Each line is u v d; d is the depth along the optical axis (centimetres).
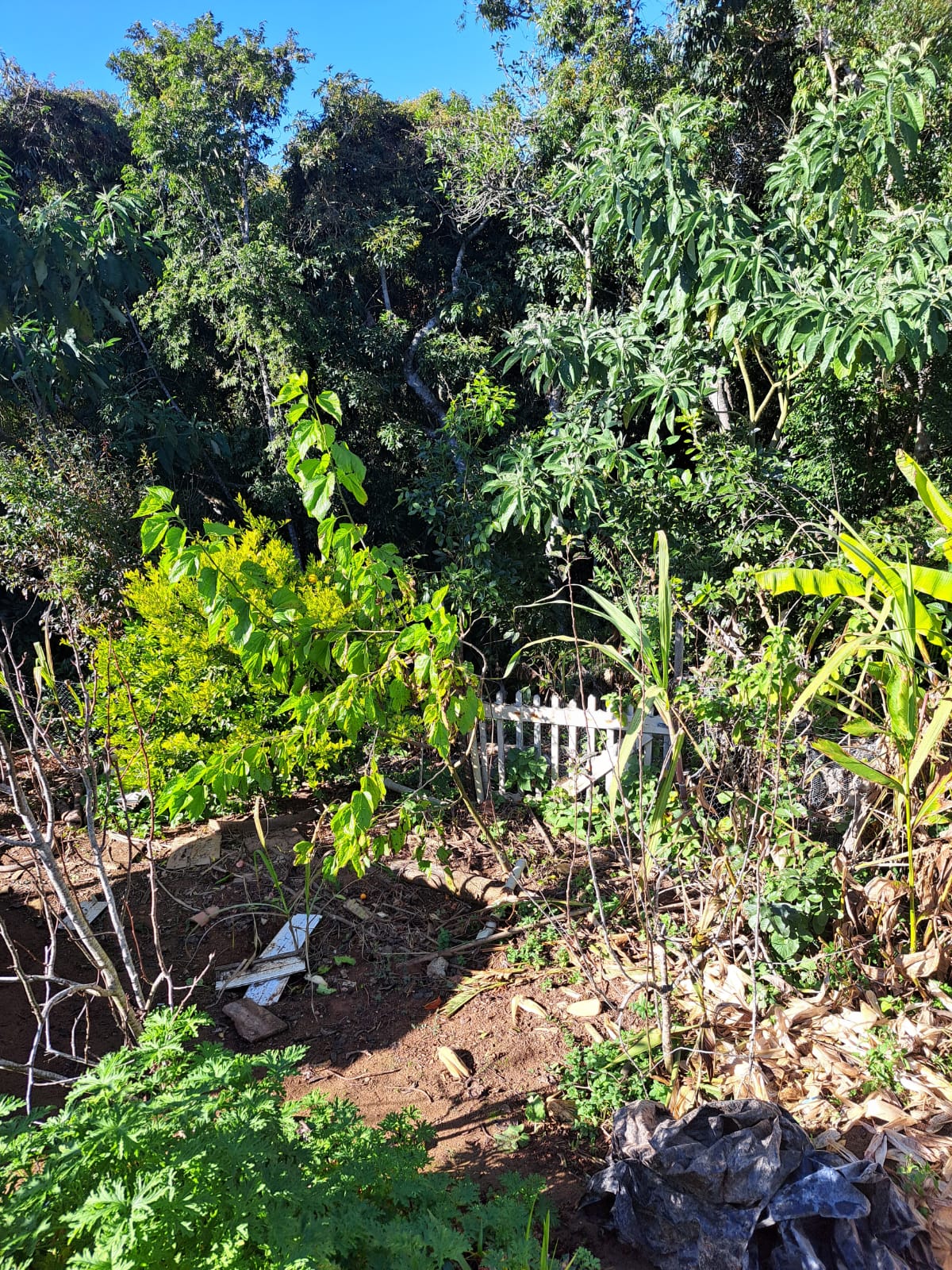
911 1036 336
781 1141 255
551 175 1163
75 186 1504
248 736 566
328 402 394
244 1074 235
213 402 1427
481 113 1255
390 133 1666
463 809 599
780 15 1076
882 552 578
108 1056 230
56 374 941
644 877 326
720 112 1045
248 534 595
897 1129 287
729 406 885
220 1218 192
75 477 855
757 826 404
